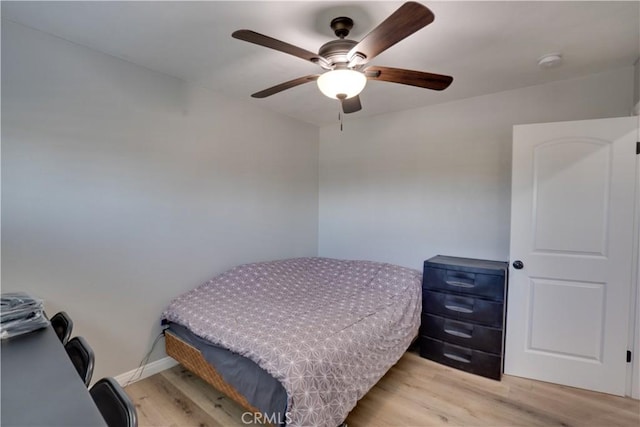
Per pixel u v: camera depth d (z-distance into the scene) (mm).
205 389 2234
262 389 1585
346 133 3787
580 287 2250
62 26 1824
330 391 1578
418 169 3236
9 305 1479
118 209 2229
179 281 2596
